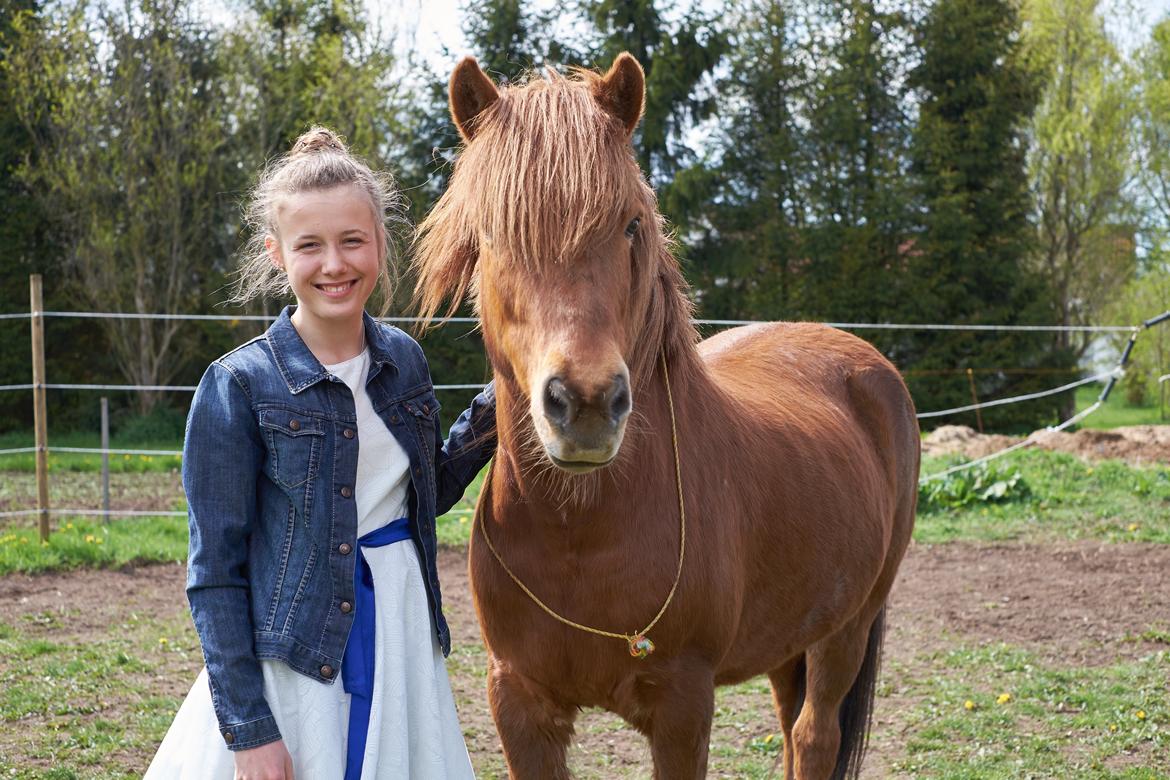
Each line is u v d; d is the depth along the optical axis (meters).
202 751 1.69
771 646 2.62
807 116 21.41
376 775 1.69
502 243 1.76
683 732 2.15
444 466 2.18
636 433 2.04
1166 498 8.14
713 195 20.42
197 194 17.09
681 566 2.09
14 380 18.23
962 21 20.66
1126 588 5.71
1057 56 21.72
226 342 18.27
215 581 1.66
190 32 17.94
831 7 21.70
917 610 5.36
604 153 1.76
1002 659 4.56
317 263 1.75
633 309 1.89
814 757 3.01
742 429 2.48
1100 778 3.34
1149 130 21.98
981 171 20.80
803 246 20.27
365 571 1.78
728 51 20.17
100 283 17.16
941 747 3.63
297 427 1.72
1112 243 22.22
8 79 17.55
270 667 1.68
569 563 2.05
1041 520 7.51
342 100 16.64
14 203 17.95
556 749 2.27
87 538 6.54
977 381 19.89
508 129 1.81
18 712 3.89
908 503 3.45
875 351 3.58
